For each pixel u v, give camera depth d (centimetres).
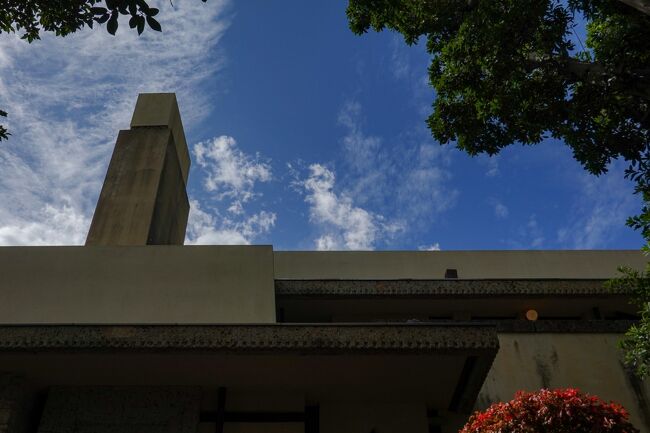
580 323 1284
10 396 938
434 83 1189
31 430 977
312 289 1296
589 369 1220
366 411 1093
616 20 1030
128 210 1622
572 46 1042
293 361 951
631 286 1018
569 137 1102
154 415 982
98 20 661
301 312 1341
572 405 594
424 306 1345
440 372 998
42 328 911
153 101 1873
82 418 972
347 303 1319
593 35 1108
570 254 1580
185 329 920
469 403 1059
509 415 610
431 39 1238
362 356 936
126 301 1062
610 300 1344
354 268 1557
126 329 917
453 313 1370
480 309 1366
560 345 1255
